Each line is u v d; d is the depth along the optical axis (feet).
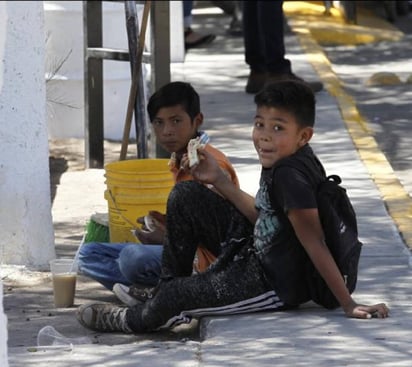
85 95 63.21
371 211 50.21
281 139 34.32
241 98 79.87
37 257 45.55
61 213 54.85
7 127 44.65
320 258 33.96
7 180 44.96
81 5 69.36
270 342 32.99
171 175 43.68
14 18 43.78
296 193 33.65
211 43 104.99
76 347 33.99
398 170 60.13
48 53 69.77
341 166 59.16
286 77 79.05
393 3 120.06
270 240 34.71
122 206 43.86
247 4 79.71
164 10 59.72
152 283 39.19
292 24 111.96
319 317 35.09
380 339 32.89
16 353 33.45
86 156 63.98
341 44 107.65
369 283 39.81
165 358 32.32
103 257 40.73
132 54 55.57
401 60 97.66
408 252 44.11
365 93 82.33
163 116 39.27
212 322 35.06
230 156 62.49
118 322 36.42
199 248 37.35
